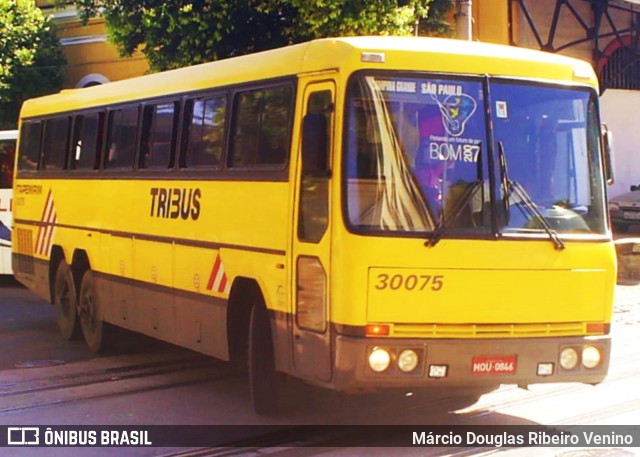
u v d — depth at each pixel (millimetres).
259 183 8695
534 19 23562
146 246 10867
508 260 7723
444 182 7703
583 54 24969
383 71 7719
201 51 17531
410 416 8969
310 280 7895
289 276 8172
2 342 13305
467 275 7621
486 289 7660
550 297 7848
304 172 7984
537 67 8125
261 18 17328
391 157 7648
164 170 10539
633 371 11023
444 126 7773
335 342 7504
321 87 7965
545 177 8000
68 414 9148
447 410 9203
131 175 11281
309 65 8141
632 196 26812
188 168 10070
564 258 7902
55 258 13609
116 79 26703
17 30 25828
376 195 7586
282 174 8352
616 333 13773
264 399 8797
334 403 9469
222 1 16875
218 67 9758
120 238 11531
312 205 7930
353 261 7457
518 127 7973
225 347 9250
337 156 7613
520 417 8891
